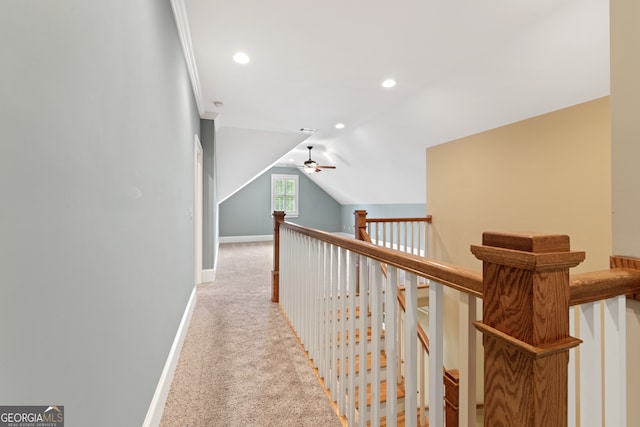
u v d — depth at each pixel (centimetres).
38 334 61
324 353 189
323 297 190
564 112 277
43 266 63
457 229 405
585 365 73
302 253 233
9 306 54
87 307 81
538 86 273
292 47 252
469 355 80
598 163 254
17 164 55
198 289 395
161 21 167
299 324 242
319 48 254
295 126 503
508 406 61
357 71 295
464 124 371
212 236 447
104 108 91
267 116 445
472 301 79
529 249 56
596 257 255
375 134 515
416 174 589
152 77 148
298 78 313
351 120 466
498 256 62
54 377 67
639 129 85
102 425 90
